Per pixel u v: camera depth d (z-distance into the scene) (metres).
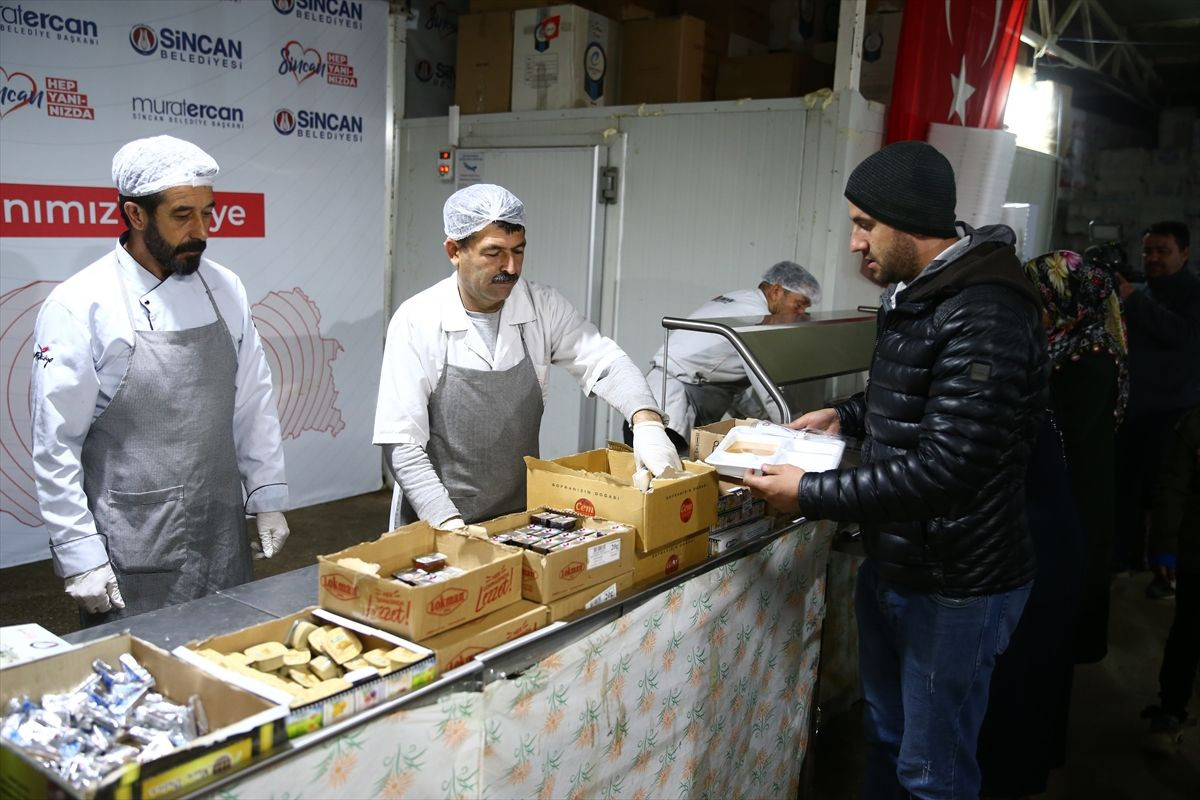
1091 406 2.91
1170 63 7.23
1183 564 2.80
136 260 1.97
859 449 2.29
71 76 3.51
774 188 3.72
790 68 4.04
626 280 4.21
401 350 2.06
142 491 2.00
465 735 1.42
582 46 4.22
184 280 2.04
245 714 1.21
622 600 1.68
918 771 1.91
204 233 1.96
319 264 4.50
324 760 1.21
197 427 2.04
